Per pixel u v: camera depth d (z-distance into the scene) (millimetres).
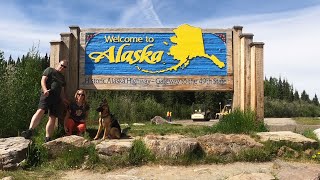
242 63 6086
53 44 5887
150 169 4488
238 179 3943
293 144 5000
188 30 6219
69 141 4871
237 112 5898
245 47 6062
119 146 4766
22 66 8172
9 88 7055
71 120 5590
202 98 27203
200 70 6164
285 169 4309
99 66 6180
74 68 6137
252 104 5945
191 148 4773
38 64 8344
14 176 4086
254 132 5527
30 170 4457
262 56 5941
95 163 4598
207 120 20938
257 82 5902
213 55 6195
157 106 19906
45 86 5156
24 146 4680
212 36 6223
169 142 4812
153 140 4895
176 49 6188
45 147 4809
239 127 5660
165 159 4688
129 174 4324
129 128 6230
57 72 5402
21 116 6918
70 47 6105
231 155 4816
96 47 6207
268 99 32375
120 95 18281
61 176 4262
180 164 4637
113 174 4344
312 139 5215
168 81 6148
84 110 5727
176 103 24828
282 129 11125
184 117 23484
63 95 5680
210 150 4852
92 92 15156
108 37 6219
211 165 4637
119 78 6148
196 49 6195
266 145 4941
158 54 6180
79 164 4594
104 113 5441
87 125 7270
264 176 3980
